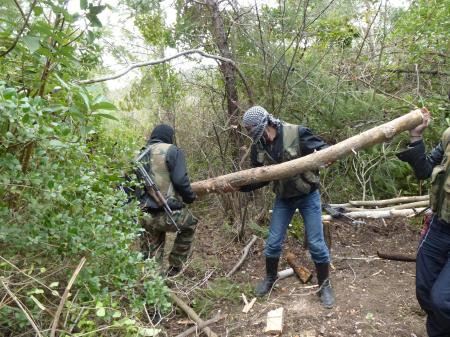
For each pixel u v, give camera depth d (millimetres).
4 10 1955
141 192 3387
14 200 1932
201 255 4480
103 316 1908
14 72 2117
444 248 2643
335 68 5695
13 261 1905
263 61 5020
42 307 1664
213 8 4859
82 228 1978
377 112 5363
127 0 3246
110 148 2518
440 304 2438
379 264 4191
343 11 6031
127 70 3152
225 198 4898
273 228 3652
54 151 1904
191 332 3066
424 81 5805
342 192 5477
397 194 5348
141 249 3562
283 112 5141
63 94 2150
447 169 2523
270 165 3484
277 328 3107
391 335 3039
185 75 5496
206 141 5066
